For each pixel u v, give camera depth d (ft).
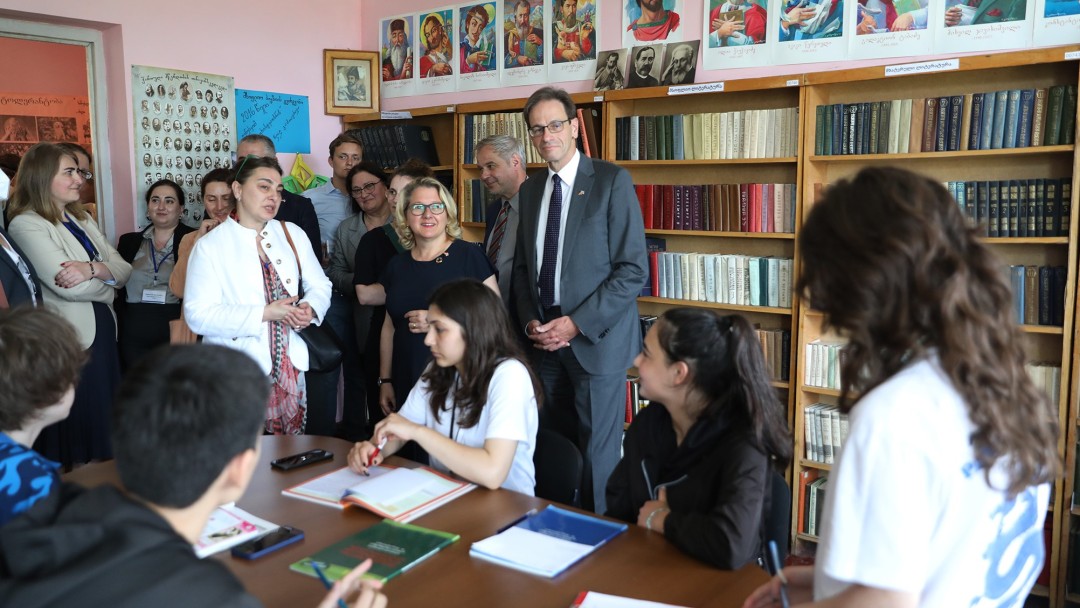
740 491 5.31
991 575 3.07
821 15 11.78
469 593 4.83
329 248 15.67
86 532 2.88
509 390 7.07
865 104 10.92
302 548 5.48
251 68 16.60
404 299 10.26
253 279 10.21
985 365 2.78
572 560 5.20
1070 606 10.07
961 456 2.84
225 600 2.85
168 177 15.62
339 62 17.60
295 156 17.46
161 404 3.05
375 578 4.96
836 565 2.97
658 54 13.20
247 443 3.23
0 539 2.94
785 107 12.23
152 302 13.62
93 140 15.29
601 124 13.57
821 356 11.47
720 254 12.86
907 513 2.83
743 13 12.48
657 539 5.62
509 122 14.38
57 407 5.25
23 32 14.29
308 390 11.30
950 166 11.13
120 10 14.74
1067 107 9.58
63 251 11.52
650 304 13.70
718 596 4.80
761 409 5.64
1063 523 9.84
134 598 2.73
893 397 2.90
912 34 11.07
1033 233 9.98
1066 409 9.73
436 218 10.15
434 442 6.80
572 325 10.07
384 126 16.61
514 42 15.35
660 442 6.23
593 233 10.27
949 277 2.80
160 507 3.14
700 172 13.28
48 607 2.69
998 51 10.43
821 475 12.13
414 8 16.99
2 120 14.83
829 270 2.97
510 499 6.43
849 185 3.05
